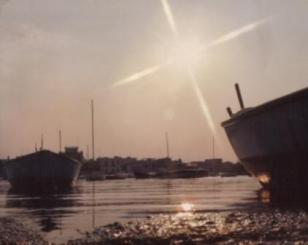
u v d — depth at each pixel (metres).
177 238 21.86
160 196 56.81
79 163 110.88
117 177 190.75
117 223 28.19
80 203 47.72
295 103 46.00
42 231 25.75
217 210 35.19
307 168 48.00
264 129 54.22
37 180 96.94
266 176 58.09
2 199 57.91
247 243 19.67
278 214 29.94
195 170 190.38
